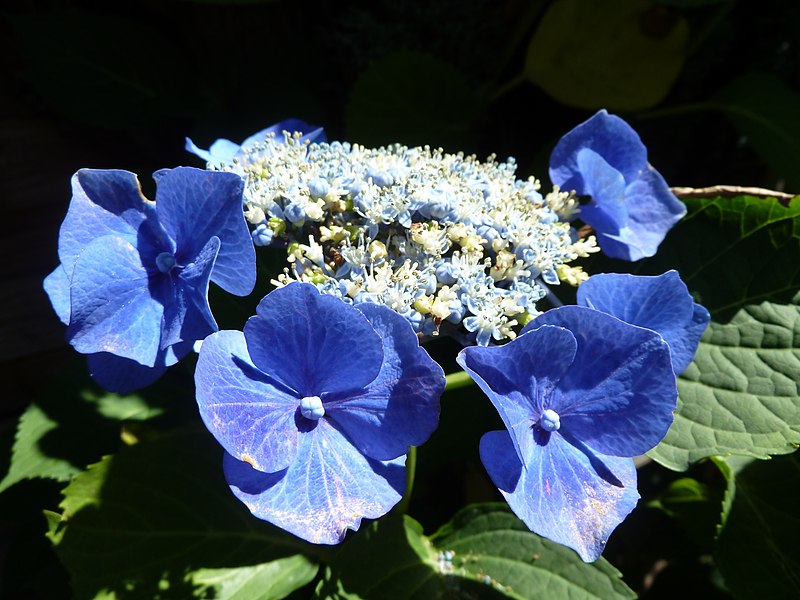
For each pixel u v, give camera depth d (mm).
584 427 110
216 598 134
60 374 174
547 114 245
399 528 144
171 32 241
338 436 106
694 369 151
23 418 169
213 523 141
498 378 103
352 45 227
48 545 176
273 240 129
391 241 126
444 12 228
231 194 104
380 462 105
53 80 215
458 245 132
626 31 210
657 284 116
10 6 232
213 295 161
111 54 221
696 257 160
